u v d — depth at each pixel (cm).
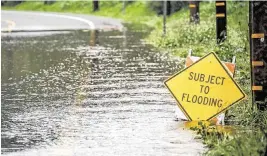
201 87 2258
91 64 4038
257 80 2202
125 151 1894
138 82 3234
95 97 2822
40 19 10150
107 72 3641
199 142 1984
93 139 2053
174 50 4700
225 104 2231
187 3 8869
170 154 1848
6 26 8350
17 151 1920
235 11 6356
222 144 1823
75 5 14400
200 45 4547
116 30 7506
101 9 12800
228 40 4069
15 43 5731
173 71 3628
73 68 3866
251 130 2055
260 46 2188
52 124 2288
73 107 2598
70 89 3064
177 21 6812
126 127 2211
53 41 5931
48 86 3172
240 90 2238
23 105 2664
